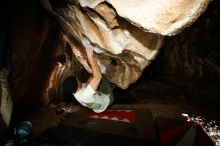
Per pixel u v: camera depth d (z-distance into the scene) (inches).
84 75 281.0
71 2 143.1
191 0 104.7
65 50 242.2
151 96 311.6
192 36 371.2
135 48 155.2
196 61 369.4
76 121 195.5
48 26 204.2
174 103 283.6
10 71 176.4
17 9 173.5
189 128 182.5
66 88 263.6
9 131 182.9
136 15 115.3
